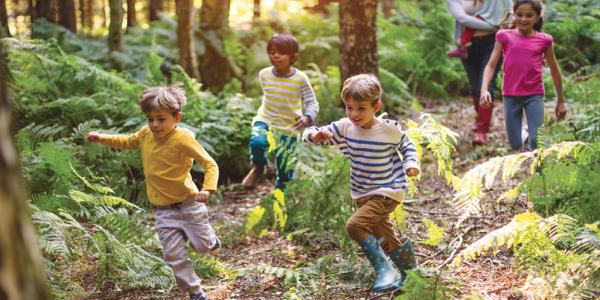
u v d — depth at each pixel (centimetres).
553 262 338
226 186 638
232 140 662
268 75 555
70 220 417
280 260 422
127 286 381
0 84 127
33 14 1210
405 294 303
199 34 892
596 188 404
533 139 517
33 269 126
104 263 383
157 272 383
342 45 786
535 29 538
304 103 552
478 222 453
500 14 682
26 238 125
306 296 356
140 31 1044
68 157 486
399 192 348
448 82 980
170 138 350
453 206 497
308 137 359
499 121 775
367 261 404
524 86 523
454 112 850
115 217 419
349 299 350
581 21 1070
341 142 359
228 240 463
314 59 1013
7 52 611
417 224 462
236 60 898
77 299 363
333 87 827
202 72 876
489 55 688
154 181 355
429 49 1003
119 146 368
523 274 355
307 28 1066
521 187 418
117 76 742
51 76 670
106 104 631
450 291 306
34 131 553
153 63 705
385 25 1095
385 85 867
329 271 386
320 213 444
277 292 369
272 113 555
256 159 569
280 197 432
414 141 408
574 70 1006
